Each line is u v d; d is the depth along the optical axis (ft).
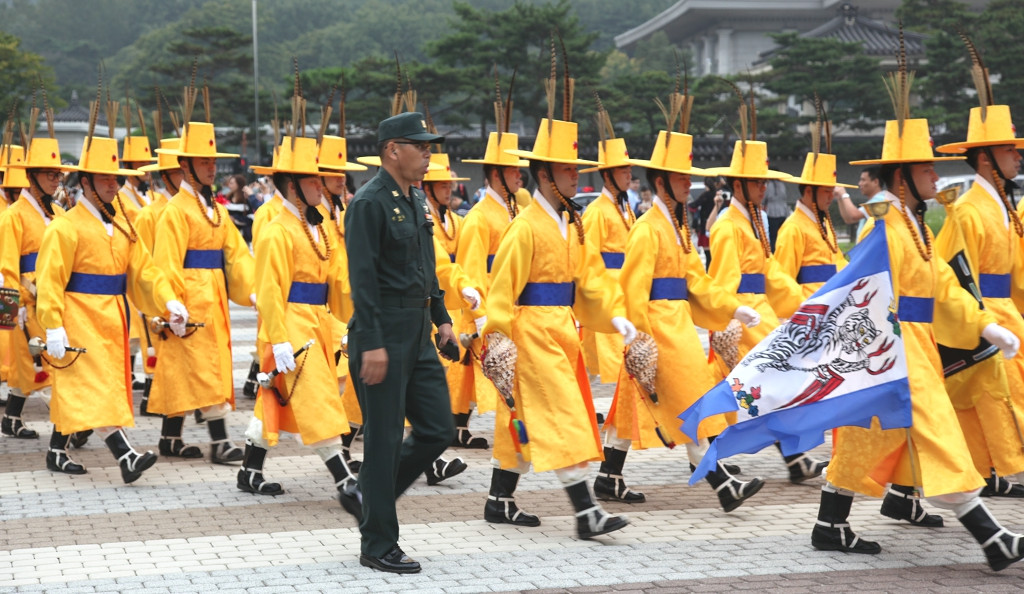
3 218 28.63
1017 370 21.95
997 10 117.39
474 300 24.53
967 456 17.57
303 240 22.71
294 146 22.67
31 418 32.94
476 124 148.36
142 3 343.26
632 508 22.11
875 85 120.78
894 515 20.76
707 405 18.69
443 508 22.09
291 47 249.14
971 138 21.93
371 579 17.31
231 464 26.14
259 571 17.79
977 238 21.56
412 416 18.10
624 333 20.29
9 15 325.83
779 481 24.53
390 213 17.34
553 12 116.67
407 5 273.75
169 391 26.17
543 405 19.65
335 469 22.34
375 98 124.26
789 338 18.51
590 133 118.11
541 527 20.56
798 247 28.58
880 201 18.51
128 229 25.18
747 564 18.08
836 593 16.53
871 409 18.07
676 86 23.11
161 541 19.62
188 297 26.76
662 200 22.17
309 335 22.48
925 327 18.79
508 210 28.99
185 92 27.14
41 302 23.72
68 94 223.71
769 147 124.16
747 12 215.51
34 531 20.38
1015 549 17.13
